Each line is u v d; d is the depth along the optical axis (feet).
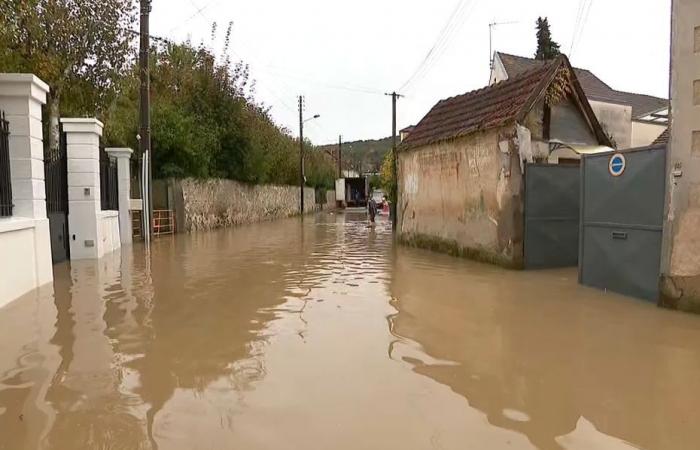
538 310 21.08
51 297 23.75
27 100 25.72
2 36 36.22
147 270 32.37
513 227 31.76
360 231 71.31
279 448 9.89
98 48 47.03
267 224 90.84
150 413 11.44
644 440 10.35
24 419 11.17
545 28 96.78
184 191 67.56
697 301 20.17
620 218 24.06
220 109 77.87
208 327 18.49
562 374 13.89
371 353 15.53
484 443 10.15
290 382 13.20
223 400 12.10
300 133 138.51
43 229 26.91
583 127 35.29
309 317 19.94
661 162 21.68
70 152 37.40
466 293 24.59
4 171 23.91
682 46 20.10
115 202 47.75
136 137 62.23
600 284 25.53
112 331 17.99
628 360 15.02
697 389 12.92
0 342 16.71
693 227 20.11
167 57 77.82
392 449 9.87
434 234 42.47
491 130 33.55
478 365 14.56
